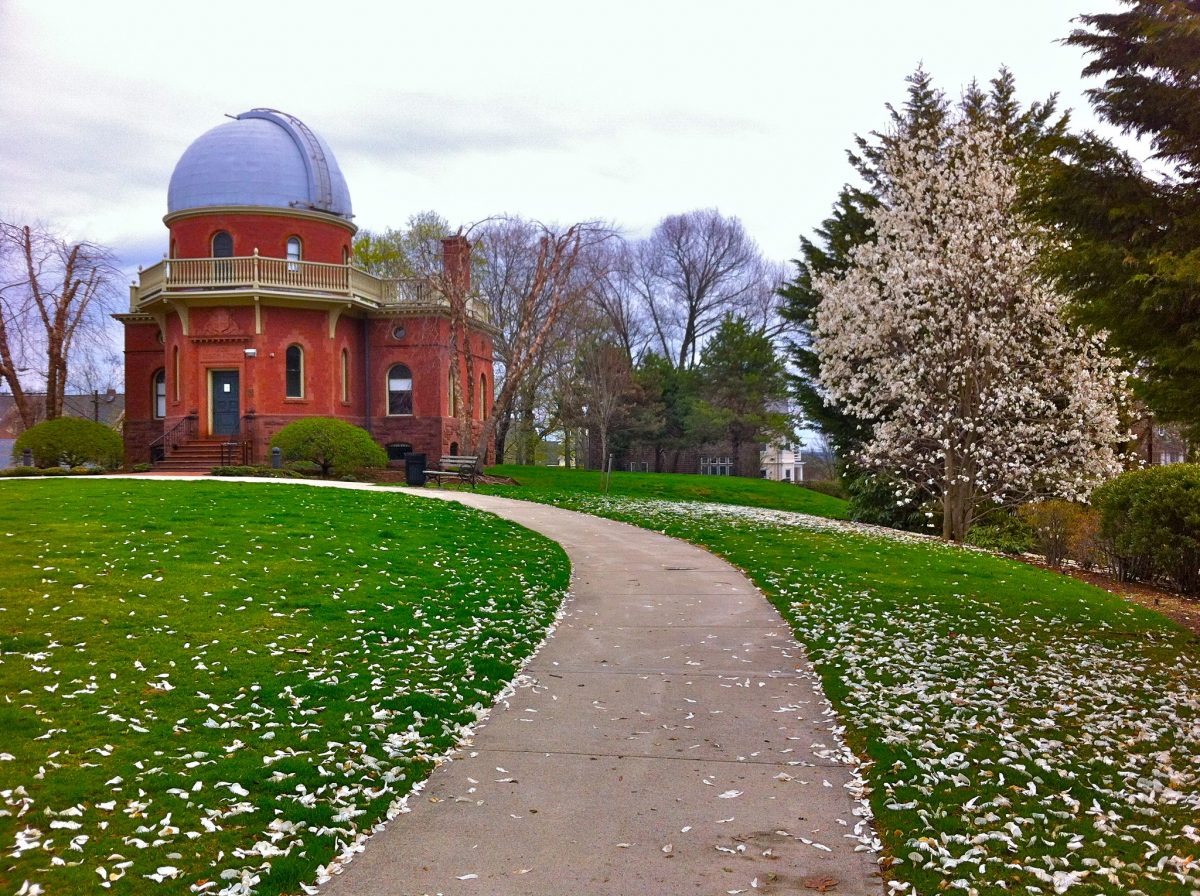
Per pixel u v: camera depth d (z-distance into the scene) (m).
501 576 13.30
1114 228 8.84
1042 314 20.02
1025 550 22.03
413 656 8.91
